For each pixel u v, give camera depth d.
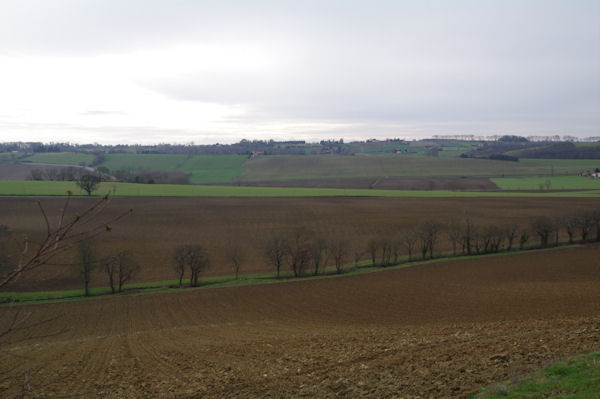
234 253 53.34
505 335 18.16
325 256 61.03
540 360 13.31
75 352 21.12
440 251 63.88
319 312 33.91
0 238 59.16
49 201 86.06
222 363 17.14
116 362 18.50
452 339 18.19
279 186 135.88
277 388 13.38
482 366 13.32
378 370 14.16
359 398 11.89
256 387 13.66
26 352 21.55
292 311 34.69
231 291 43.41
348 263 58.50
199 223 79.19
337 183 140.62
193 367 16.84
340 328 26.48
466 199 106.19
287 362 16.41
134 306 38.06
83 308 37.50
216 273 53.28
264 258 59.12
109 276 46.47
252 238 70.38
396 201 103.44
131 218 79.75
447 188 130.88
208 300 39.81
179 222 79.12
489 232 61.66
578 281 42.66
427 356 15.35
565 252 59.59
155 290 44.69
